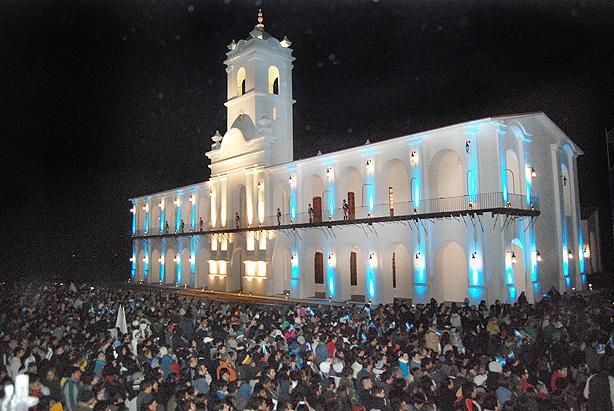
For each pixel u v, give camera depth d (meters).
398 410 9.10
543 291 30.42
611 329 16.33
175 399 9.74
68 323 17.91
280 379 10.61
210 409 10.05
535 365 12.12
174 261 59.84
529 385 9.98
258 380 10.78
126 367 11.79
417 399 9.01
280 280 43.38
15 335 15.38
